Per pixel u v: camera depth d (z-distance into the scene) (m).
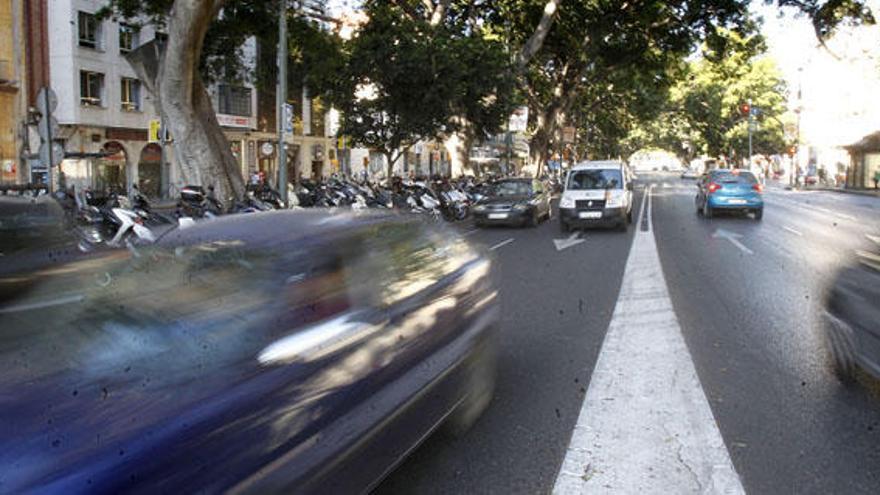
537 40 25.97
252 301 3.28
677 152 100.56
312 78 23.62
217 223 4.13
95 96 35.50
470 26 30.02
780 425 4.77
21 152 32.53
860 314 5.55
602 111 55.66
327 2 23.95
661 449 4.38
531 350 6.68
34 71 33.25
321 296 3.51
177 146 15.30
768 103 68.81
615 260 12.88
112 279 3.49
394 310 3.86
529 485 3.91
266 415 2.70
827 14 23.11
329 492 2.98
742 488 3.88
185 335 2.91
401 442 3.62
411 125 23.52
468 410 4.67
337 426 3.08
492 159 64.50
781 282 10.40
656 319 7.96
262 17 20.67
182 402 2.49
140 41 37.44
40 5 33.34
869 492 3.84
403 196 21.05
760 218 22.23
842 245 15.07
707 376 5.85
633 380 5.74
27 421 2.25
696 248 14.62
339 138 27.36
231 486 2.46
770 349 6.68
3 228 8.88
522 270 11.70
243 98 43.81
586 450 4.36
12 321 3.05
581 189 18.86
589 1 28.47
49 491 2.00
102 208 13.25
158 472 2.24
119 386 2.51
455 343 4.43
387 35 21.67
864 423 4.81
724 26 28.88
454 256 5.02
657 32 30.33
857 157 52.34
